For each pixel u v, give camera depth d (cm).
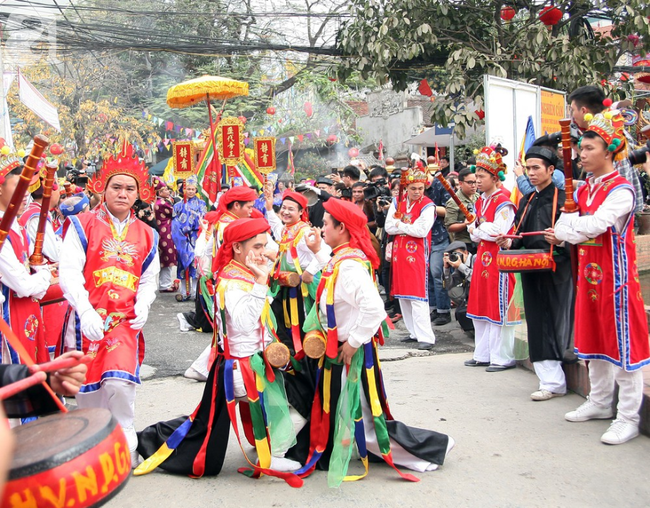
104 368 384
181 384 596
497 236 550
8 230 339
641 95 1306
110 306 394
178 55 1983
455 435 447
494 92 815
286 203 588
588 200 444
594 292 439
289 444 390
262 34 2017
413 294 716
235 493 365
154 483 378
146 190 418
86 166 1185
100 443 195
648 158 429
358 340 367
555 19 1045
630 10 1087
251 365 380
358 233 379
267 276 380
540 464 397
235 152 880
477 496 356
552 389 524
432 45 1186
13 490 177
